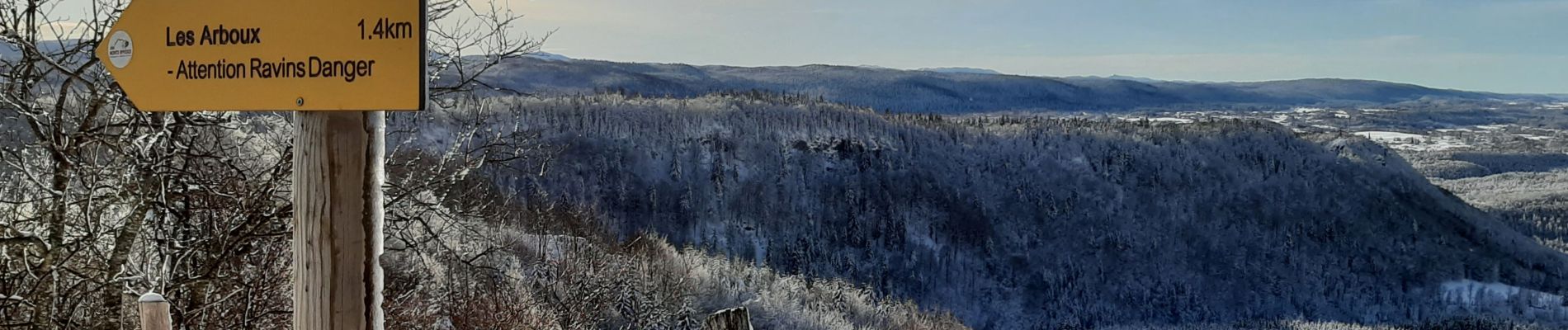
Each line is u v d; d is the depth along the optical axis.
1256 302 121.69
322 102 2.80
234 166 6.89
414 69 2.75
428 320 9.75
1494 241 139.62
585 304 19.50
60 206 6.18
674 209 106.31
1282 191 140.50
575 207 34.22
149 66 2.93
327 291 2.88
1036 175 135.75
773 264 98.81
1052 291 116.31
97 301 6.66
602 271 22.91
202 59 2.89
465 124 7.72
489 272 11.77
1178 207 134.38
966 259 117.94
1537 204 190.75
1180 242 129.38
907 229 118.50
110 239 6.91
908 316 53.00
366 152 2.91
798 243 107.19
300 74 2.81
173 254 6.57
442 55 7.10
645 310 23.33
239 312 7.11
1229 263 127.31
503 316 11.30
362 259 2.92
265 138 7.27
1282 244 131.88
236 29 2.87
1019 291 114.75
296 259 2.92
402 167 7.62
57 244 6.20
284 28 2.83
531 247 19.42
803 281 46.72
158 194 6.45
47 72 6.31
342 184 2.88
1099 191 134.38
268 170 6.96
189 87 2.90
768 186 117.00
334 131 2.87
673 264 31.20
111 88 6.25
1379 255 132.38
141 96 2.94
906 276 109.38
